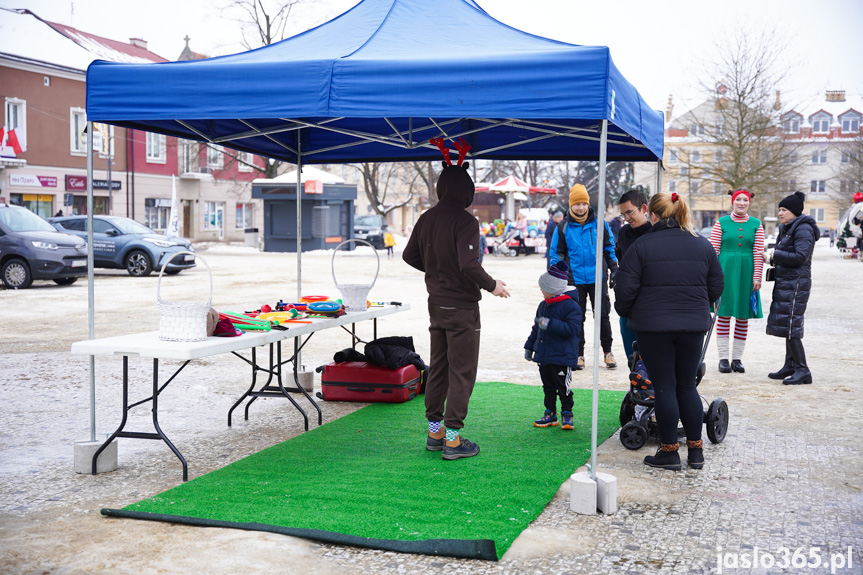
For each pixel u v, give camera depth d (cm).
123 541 353
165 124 552
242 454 502
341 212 3534
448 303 480
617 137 635
